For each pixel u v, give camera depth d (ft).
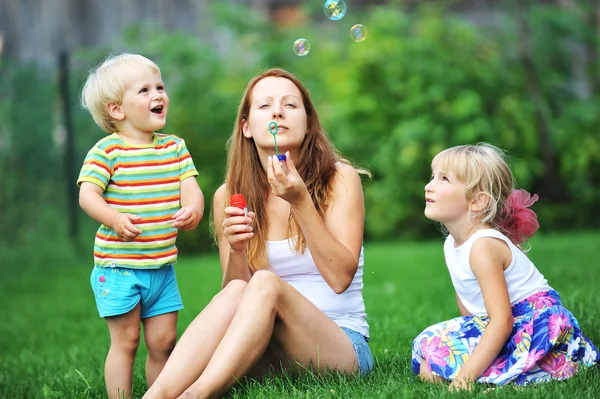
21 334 26.86
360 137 50.24
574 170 50.37
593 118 50.85
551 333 13.33
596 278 26.50
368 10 57.62
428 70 50.06
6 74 49.11
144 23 59.36
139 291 14.70
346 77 51.06
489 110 50.44
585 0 54.29
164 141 15.21
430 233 50.01
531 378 13.29
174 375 12.97
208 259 45.44
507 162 15.05
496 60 51.16
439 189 14.12
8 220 49.06
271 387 13.39
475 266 13.50
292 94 14.88
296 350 13.67
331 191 14.99
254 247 15.05
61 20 59.57
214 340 13.24
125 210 14.64
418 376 14.17
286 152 13.78
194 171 15.24
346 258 13.98
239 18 55.16
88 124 49.11
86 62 53.26
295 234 14.93
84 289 36.99
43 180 49.52
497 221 14.21
